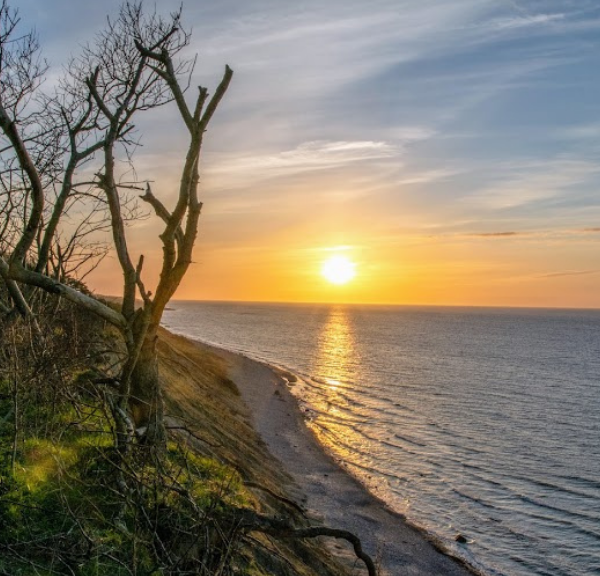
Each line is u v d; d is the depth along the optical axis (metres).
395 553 17.69
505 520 21.61
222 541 7.11
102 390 9.09
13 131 6.63
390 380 57.06
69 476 7.66
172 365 32.06
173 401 20.73
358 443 31.42
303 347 94.62
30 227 7.34
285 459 25.59
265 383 49.16
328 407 41.72
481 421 38.75
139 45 8.82
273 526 7.50
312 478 23.70
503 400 47.38
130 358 8.77
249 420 31.91
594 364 75.44
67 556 6.32
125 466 7.71
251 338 113.50
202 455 14.12
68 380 9.41
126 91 9.28
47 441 8.41
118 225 8.91
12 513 6.77
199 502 8.02
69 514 6.86
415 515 21.42
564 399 48.56
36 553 6.32
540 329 167.12
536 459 29.92
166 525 7.22
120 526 6.95
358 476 25.23
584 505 23.38
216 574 6.49
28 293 9.65
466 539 19.62
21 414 8.43
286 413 36.91
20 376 8.48
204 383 35.06
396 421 37.75
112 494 7.61
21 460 7.89
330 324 175.12
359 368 66.75
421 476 26.20
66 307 9.88
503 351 92.56
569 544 19.72
